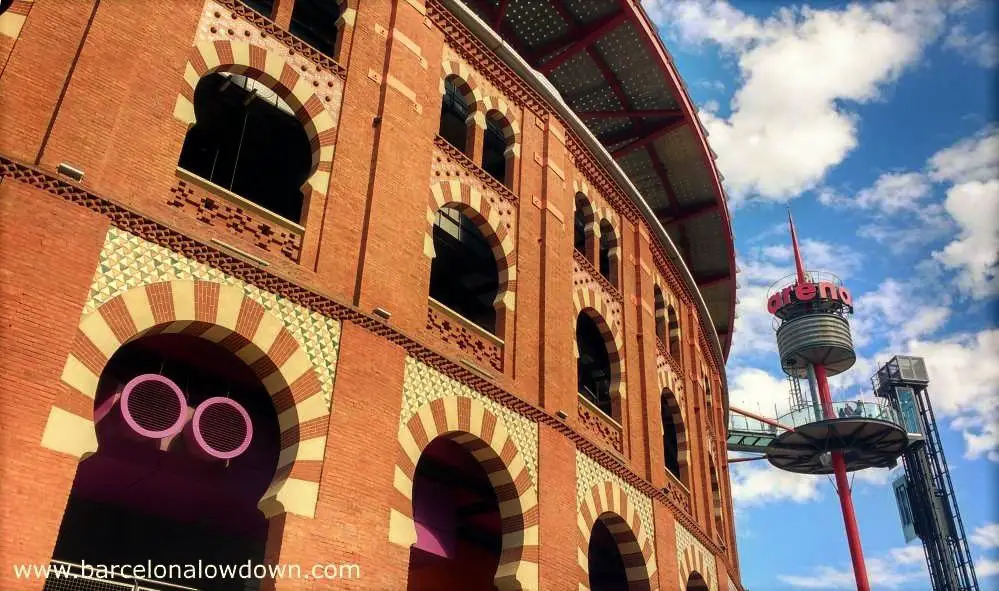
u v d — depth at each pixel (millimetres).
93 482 13180
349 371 13102
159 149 12250
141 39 12578
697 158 27172
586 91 25531
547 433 16688
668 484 21531
